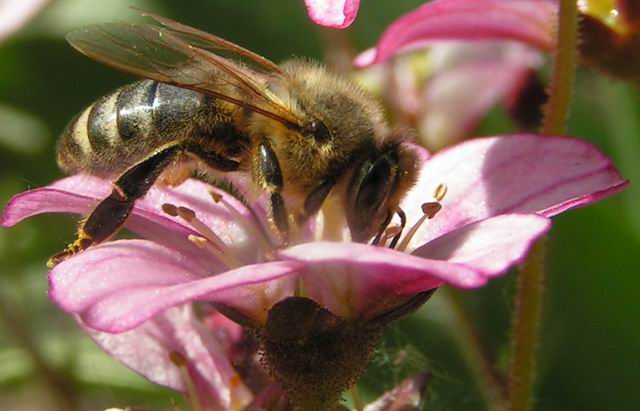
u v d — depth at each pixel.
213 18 0.13
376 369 0.11
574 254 0.12
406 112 0.11
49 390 0.12
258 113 0.09
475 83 0.12
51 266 0.09
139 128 0.09
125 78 0.13
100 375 0.12
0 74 0.13
